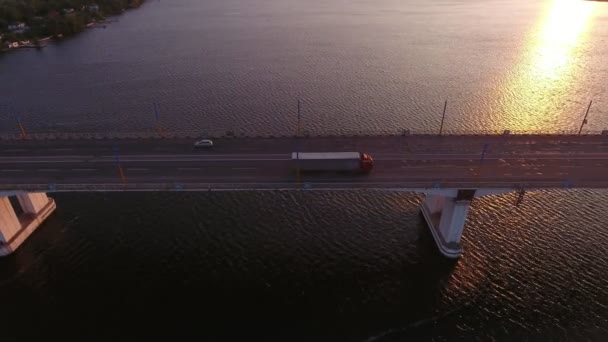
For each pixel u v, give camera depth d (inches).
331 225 3661.4
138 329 2758.4
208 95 6535.4
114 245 3452.3
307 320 2832.2
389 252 3378.4
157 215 3804.1
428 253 3368.6
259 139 3784.5
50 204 3833.7
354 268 3221.0
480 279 3117.6
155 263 3262.8
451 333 2755.9
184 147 3656.5
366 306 2938.0
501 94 6363.2
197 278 3129.9
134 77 7401.6
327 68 7731.3
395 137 3786.9
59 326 2783.0
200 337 2711.6
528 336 2719.0
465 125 5398.6
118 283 3093.0
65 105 6220.5
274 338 2711.6
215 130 5344.5
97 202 4003.4
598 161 3346.5
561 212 3747.5
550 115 5644.7
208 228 3622.0
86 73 7623.0
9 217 3351.4
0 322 2815.0
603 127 5260.8
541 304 2913.4
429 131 5246.1
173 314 2856.8
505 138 3722.9
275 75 7391.7
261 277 3137.3
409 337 2728.8
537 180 3097.9
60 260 3312.0
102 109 6063.0
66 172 3272.6
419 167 3297.2
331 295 3006.9
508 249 3363.7
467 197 3070.9
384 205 3924.7
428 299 2982.3
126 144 3710.6
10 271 3221.0
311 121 5570.9
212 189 3038.9
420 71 7475.4
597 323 2780.5
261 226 3646.7
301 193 4072.3
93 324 2792.8
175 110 5989.2
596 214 3710.6
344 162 3166.8
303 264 3248.0
